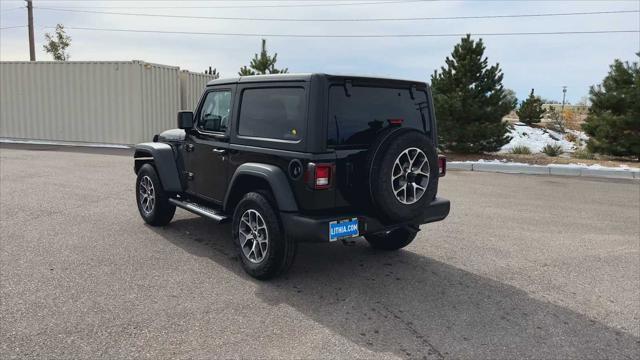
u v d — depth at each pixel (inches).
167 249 210.2
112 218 262.8
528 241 239.9
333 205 159.8
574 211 314.2
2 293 157.3
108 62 635.5
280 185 162.7
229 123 192.5
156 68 654.5
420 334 138.5
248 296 161.6
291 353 125.3
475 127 574.2
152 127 652.7
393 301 161.5
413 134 160.9
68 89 660.1
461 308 157.3
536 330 143.0
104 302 152.7
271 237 167.0
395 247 215.0
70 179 387.9
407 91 183.6
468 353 128.5
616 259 212.8
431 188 167.6
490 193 378.0
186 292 163.2
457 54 590.6
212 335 133.4
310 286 172.6
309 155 156.6
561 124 1185.4
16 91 684.1
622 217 298.0
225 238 229.8
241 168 177.2
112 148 627.5
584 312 156.8
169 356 121.6
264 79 177.0
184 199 235.6
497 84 587.5
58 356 119.8
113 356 120.6
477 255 215.2
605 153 617.6
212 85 208.4
